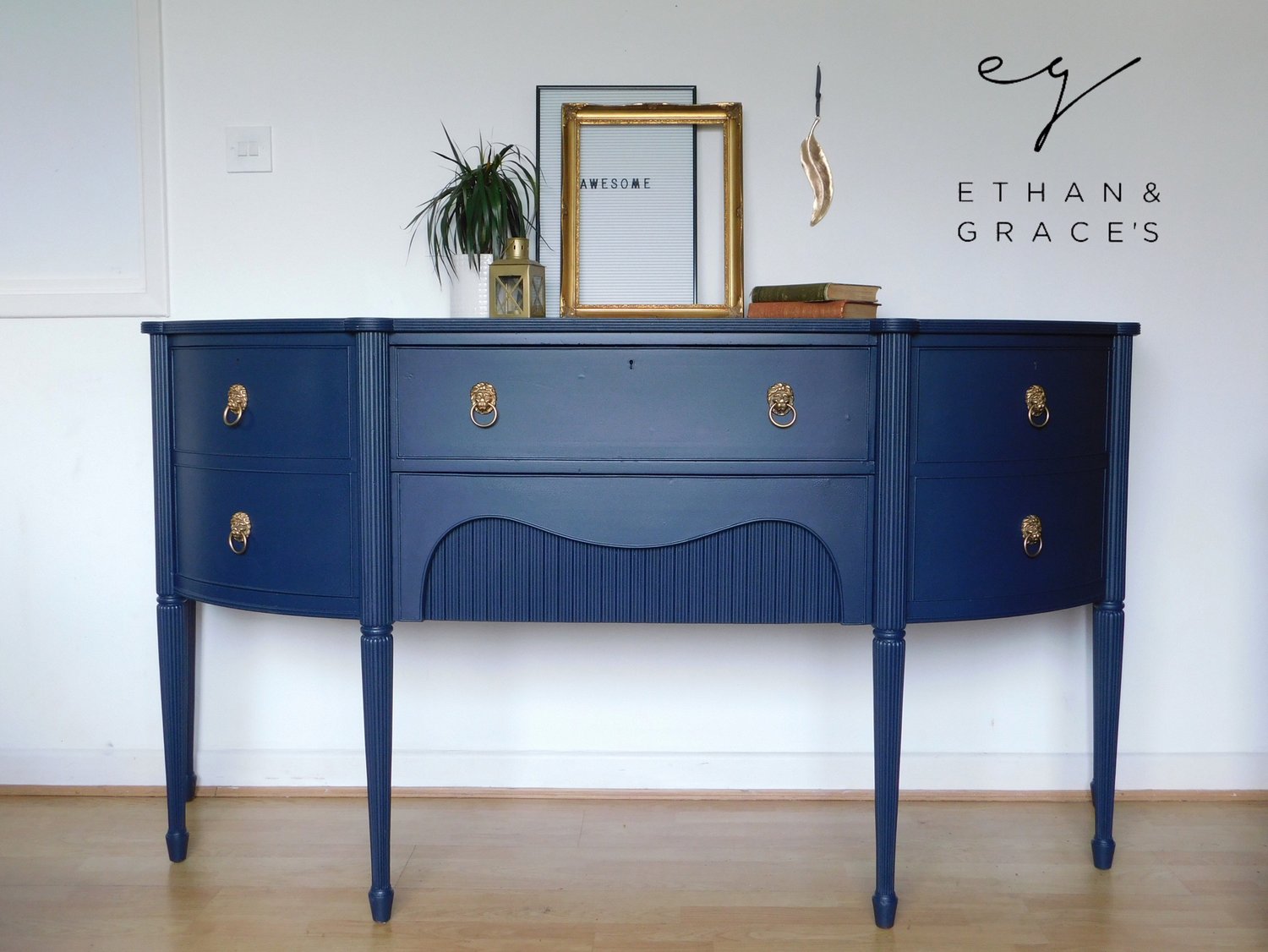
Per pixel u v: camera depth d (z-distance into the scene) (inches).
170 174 84.0
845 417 65.0
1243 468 85.5
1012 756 87.3
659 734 87.4
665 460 65.6
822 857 76.4
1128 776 87.4
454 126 83.4
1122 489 71.8
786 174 83.4
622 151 82.3
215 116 83.7
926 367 64.9
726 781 87.4
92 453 86.3
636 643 86.8
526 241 73.9
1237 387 84.8
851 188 83.5
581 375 65.3
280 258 84.4
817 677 86.8
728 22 82.6
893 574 64.7
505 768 87.3
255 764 87.7
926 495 65.5
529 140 83.5
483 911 68.7
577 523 66.1
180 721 74.6
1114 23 82.7
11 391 85.9
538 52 82.9
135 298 84.4
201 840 79.0
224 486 69.6
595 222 82.4
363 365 64.6
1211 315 84.4
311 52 83.2
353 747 88.0
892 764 65.8
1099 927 66.9
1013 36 82.8
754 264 83.8
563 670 87.1
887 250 83.8
